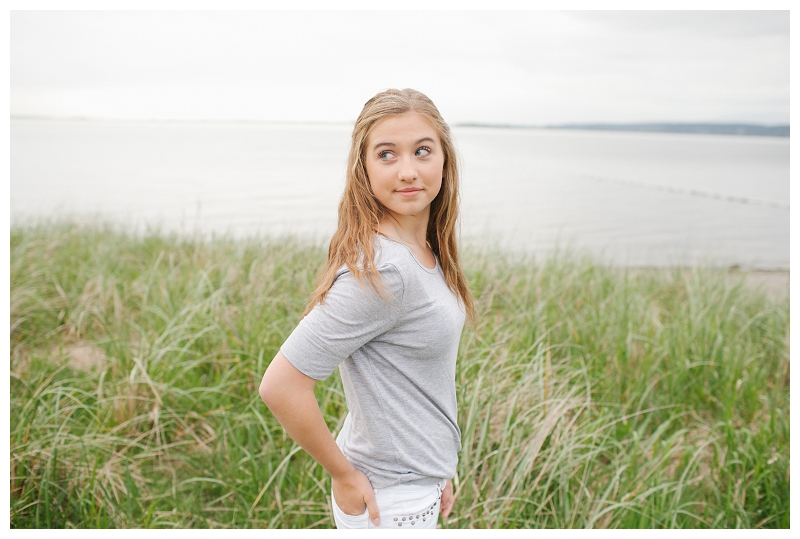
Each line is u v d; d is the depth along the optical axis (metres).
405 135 1.26
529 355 3.37
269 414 3.02
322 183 20.98
